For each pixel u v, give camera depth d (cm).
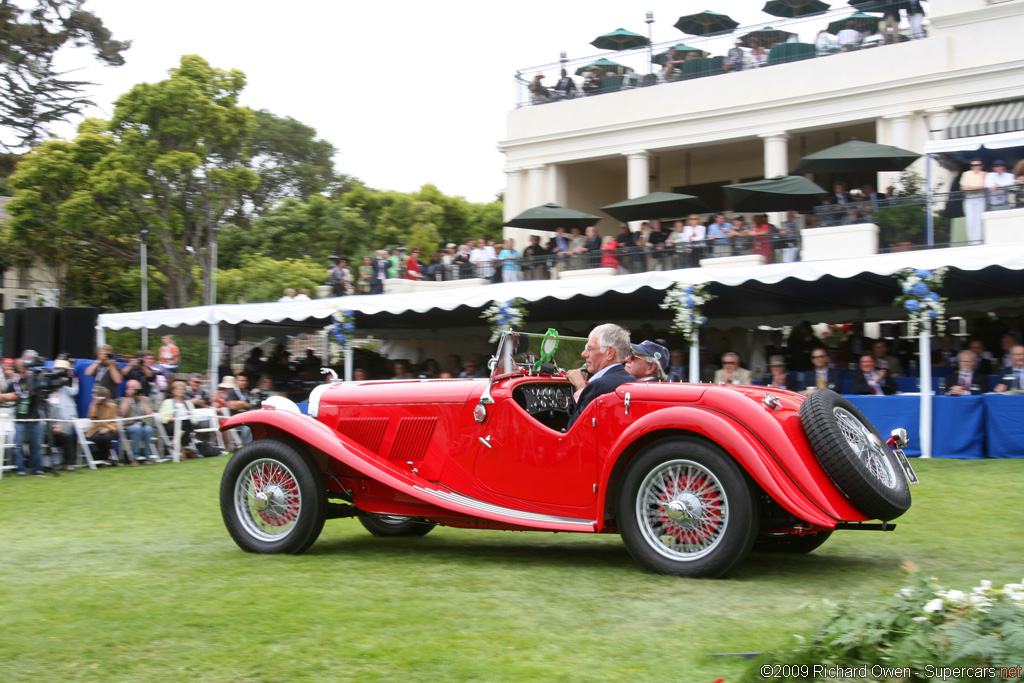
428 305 1392
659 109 2125
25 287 3006
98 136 2834
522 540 617
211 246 2750
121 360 1446
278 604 416
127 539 624
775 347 1408
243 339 2198
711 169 2361
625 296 1438
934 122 1759
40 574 498
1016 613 296
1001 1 1745
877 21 1884
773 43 2014
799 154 2155
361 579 475
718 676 307
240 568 509
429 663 324
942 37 1772
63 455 1116
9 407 1083
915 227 1281
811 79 1919
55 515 750
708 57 2083
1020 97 1680
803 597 422
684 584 451
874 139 2030
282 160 4497
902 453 521
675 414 461
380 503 562
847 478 440
